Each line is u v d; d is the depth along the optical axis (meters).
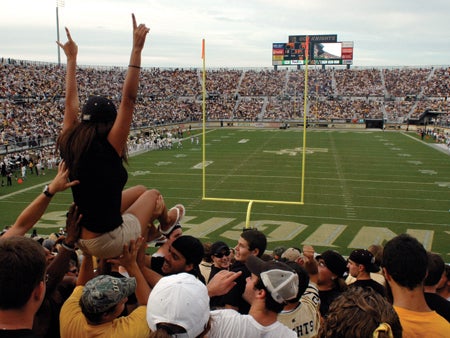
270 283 2.47
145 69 73.56
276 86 71.00
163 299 2.24
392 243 2.65
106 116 2.63
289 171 29.66
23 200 21.98
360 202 21.66
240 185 25.44
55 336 3.09
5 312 1.98
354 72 72.50
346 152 38.38
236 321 2.54
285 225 18.12
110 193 2.60
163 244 3.79
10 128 35.50
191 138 46.03
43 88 47.19
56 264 2.91
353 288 2.19
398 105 63.91
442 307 3.13
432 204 21.22
